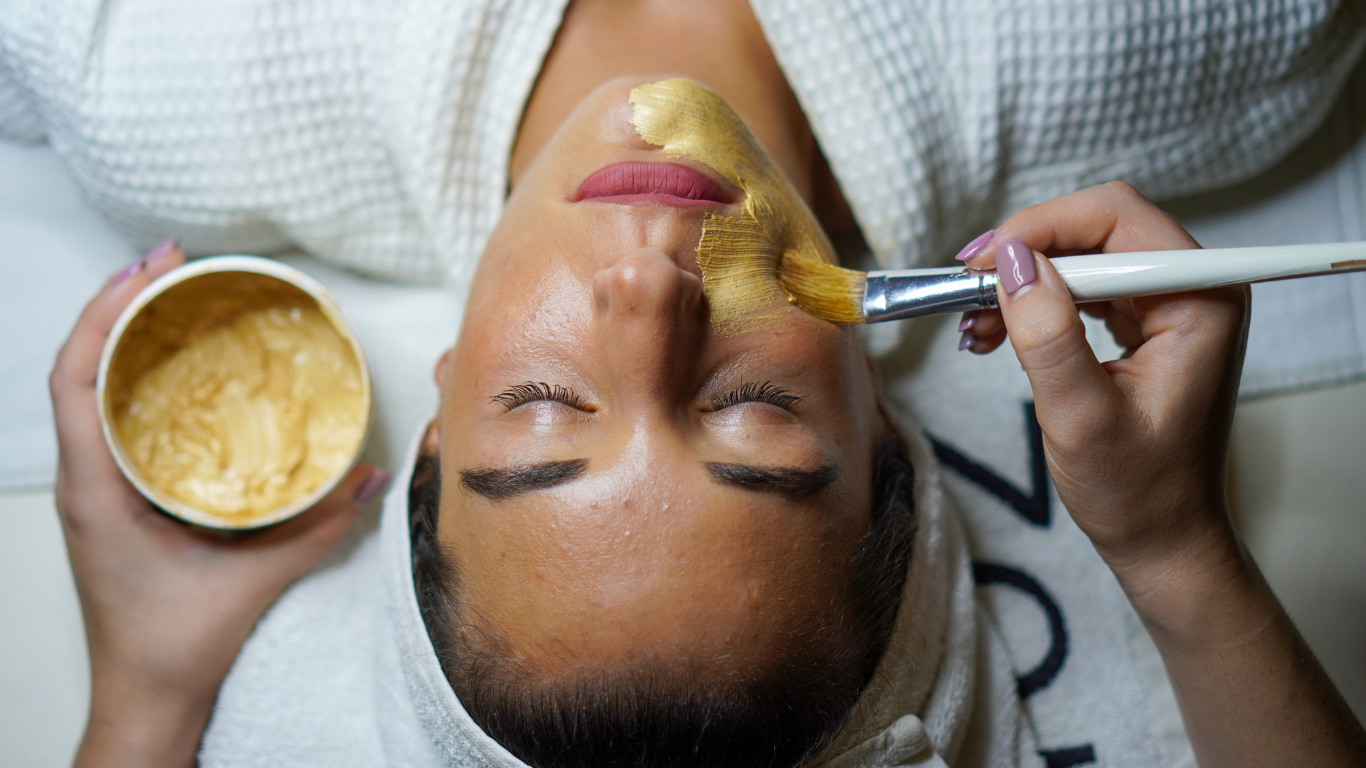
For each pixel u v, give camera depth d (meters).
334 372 0.91
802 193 0.84
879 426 0.82
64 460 0.86
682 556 0.59
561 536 0.60
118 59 0.87
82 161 0.93
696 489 0.59
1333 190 1.04
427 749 0.76
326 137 0.92
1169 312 0.60
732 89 0.84
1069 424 0.59
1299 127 0.95
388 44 0.86
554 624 0.60
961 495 1.00
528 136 0.87
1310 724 0.70
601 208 0.63
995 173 0.93
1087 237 0.63
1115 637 0.98
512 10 0.84
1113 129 0.91
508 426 0.64
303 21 0.87
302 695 0.91
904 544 0.76
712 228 0.63
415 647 0.73
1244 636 0.69
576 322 0.63
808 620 0.63
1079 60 0.86
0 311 1.05
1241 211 1.04
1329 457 1.01
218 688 0.91
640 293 0.57
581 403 0.63
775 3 0.82
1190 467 0.63
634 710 0.59
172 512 0.81
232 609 0.88
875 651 0.71
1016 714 0.91
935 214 0.90
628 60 0.84
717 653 0.59
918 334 1.03
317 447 0.90
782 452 0.63
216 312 0.89
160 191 0.93
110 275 1.06
